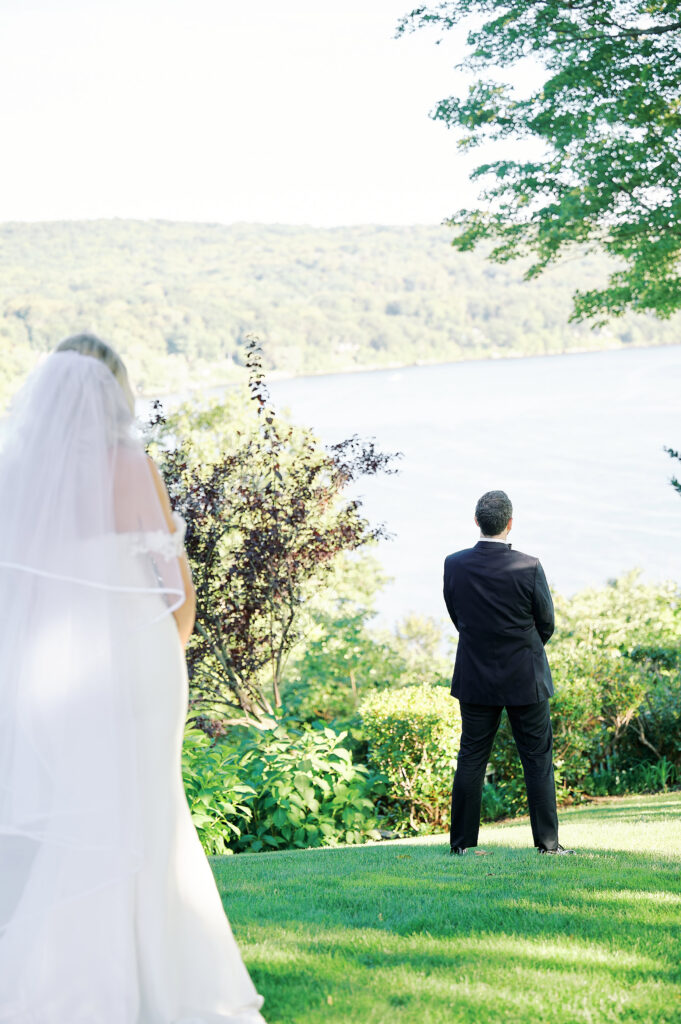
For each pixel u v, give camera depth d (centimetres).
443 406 14688
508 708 524
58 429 234
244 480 1010
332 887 420
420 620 2345
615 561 6675
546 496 9081
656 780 1026
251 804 708
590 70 1108
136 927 228
